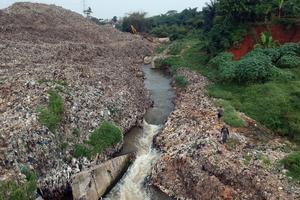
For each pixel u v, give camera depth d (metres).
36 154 21.59
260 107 30.16
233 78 37.34
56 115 24.66
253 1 46.53
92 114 28.11
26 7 68.56
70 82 30.48
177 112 32.62
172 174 23.33
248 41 45.56
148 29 104.50
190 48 64.56
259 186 19.98
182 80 44.47
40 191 20.52
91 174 22.39
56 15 72.00
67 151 23.70
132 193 23.09
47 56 38.78
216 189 20.81
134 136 29.61
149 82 48.03
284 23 44.25
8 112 23.75
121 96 33.72
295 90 31.05
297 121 26.95
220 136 25.44
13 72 30.36
